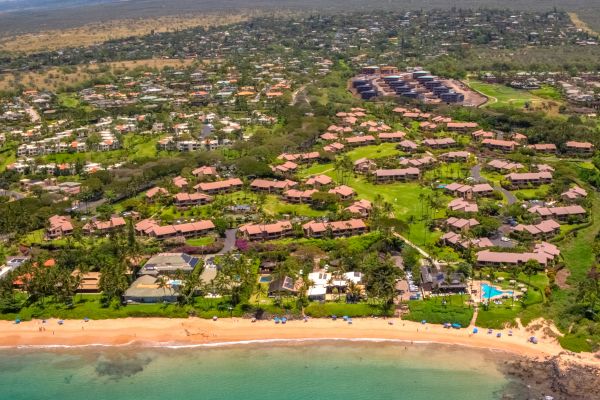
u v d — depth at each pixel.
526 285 187.00
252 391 152.50
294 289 185.12
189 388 154.50
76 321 179.88
